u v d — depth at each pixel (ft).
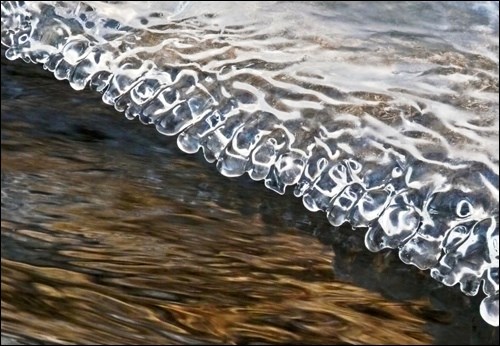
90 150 11.68
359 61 12.67
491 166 11.12
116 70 12.94
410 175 11.14
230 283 9.70
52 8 13.83
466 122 11.68
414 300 9.63
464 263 10.14
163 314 9.32
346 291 9.70
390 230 10.57
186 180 11.20
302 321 9.28
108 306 9.42
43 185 11.02
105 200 10.80
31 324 9.27
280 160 11.44
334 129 11.70
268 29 13.23
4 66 13.26
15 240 10.20
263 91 12.28
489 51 12.78
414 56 12.69
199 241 10.25
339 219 10.68
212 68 12.67
